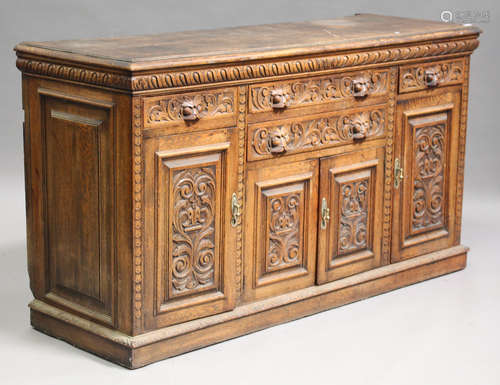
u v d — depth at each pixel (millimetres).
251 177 4289
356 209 4742
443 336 4445
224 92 4094
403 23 5098
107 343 4129
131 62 3781
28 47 4121
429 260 5094
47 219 4277
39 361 4145
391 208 4887
